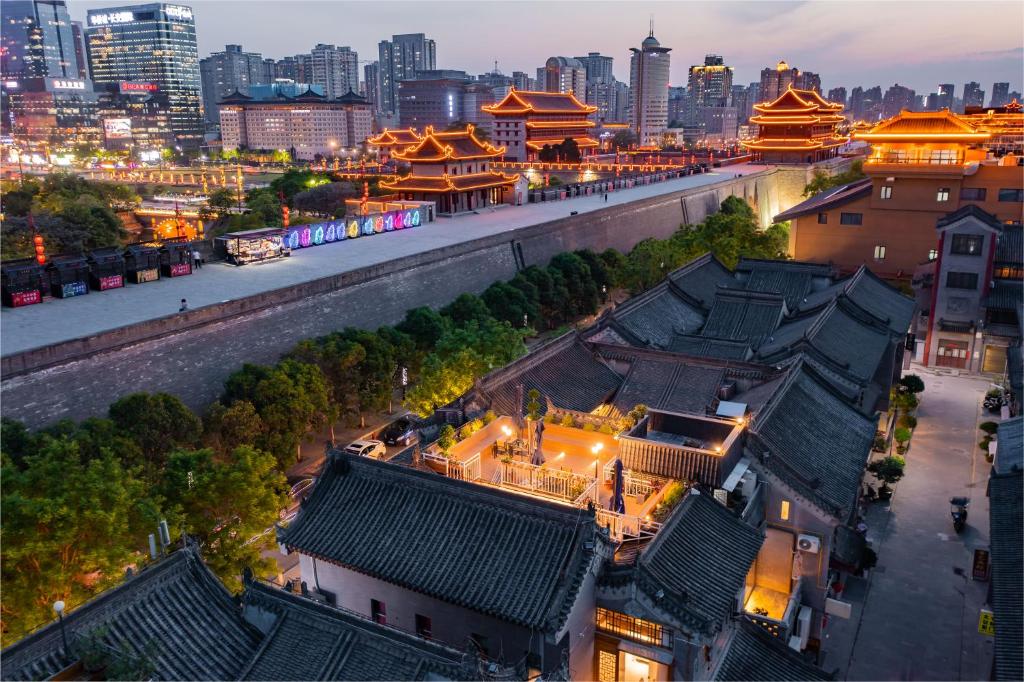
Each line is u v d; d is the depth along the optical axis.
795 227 93.06
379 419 60.81
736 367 43.56
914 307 66.88
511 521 25.47
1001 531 31.86
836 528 33.09
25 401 43.22
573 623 23.91
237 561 32.94
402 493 27.61
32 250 98.50
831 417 39.78
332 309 62.56
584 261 88.94
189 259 70.25
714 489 30.36
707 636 23.45
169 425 43.25
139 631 22.22
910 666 32.94
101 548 28.89
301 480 49.69
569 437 35.38
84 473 32.91
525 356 42.94
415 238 88.25
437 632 26.14
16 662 19.70
